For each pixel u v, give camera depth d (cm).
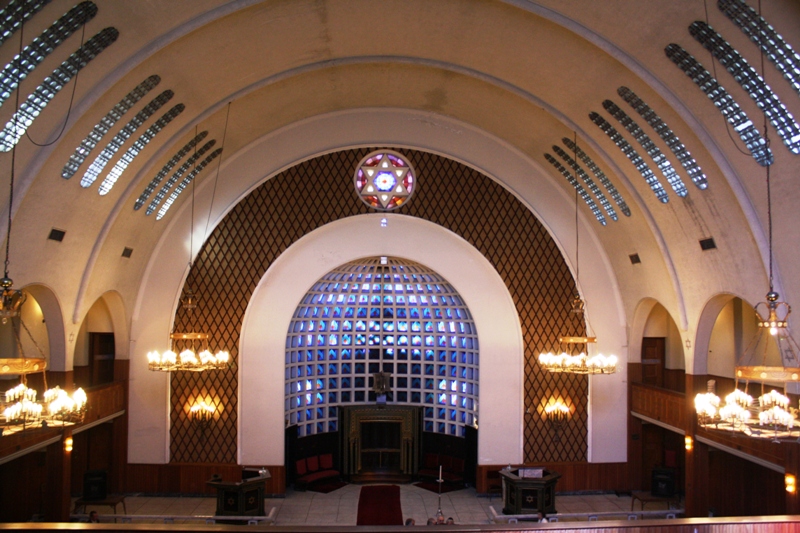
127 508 1861
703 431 1694
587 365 1625
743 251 1438
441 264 2084
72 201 1425
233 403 2017
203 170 1952
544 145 1916
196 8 1166
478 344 2092
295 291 2055
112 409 1917
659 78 1263
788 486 1309
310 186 2045
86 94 1180
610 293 2086
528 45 1433
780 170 1206
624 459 2083
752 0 984
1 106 1049
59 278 1547
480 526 778
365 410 2228
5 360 920
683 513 1736
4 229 1200
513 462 2053
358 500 1986
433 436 2252
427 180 2069
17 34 959
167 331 2008
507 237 2075
